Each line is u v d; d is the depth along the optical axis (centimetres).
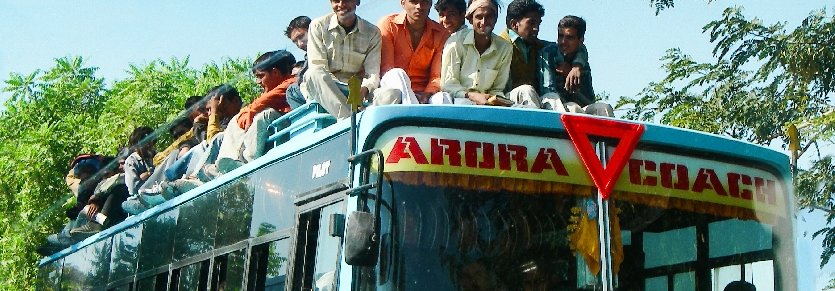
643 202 539
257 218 623
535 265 512
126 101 1636
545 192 526
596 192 532
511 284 507
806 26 938
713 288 544
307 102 659
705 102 1003
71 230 1002
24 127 1727
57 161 1537
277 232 593
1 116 1738
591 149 539
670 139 555
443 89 671
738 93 981
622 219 532
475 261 507
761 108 958
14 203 1498
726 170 565
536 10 728
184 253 721
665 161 552
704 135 566
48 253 1127
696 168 557
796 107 952
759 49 966
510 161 527
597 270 519
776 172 581
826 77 935
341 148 547
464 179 519
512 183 523
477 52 677
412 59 727
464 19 718
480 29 670
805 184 902
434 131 525
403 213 508
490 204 518
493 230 513
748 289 552
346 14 702
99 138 1580
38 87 1789
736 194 563
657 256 533
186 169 879
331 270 529
